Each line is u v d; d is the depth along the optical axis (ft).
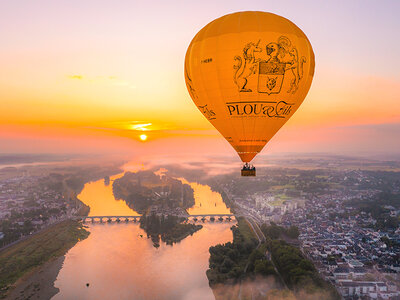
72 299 392.27
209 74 166.50
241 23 160.35
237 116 174.19
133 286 420.77
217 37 162.30
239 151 186.91
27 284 435.53
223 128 183.32
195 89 177.58
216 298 379.14
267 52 158.71
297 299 347.56
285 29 160.97
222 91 167.94
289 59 160.86
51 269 485.15
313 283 365.20
